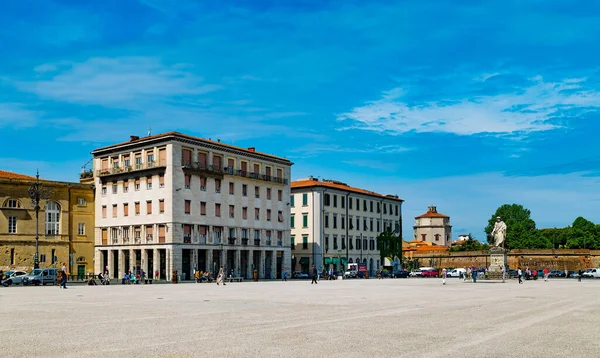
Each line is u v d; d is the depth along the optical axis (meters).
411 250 152.38
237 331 21.03
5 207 86.12
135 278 79.88
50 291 53.47
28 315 27.34
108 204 97.75
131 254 94.06
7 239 85.88
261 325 23.08
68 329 21.56
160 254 91.88
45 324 23.30
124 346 17.33
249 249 103.12
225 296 44.62
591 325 23.75
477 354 16.25
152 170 92.38
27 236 87.94
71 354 15.86
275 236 109.25
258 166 107.50
